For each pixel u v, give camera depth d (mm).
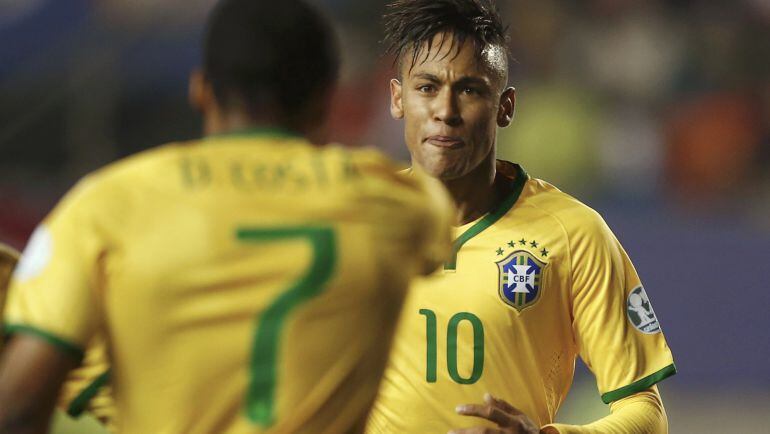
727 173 34844
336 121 33438
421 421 12359
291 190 8289
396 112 13117
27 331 7812
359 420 8531
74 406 10711
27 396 7766
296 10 8469
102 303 8023
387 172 8828
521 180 12805
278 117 8469
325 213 8297
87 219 7973
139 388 8055
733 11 37750
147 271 7945
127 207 8047
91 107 31719
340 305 8258
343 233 8320
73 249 7914
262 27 8328
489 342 12289
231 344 8039
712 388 30766
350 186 8461
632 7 36938
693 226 32156
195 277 7984
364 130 33625
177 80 32531
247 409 8070
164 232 8008
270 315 8094
